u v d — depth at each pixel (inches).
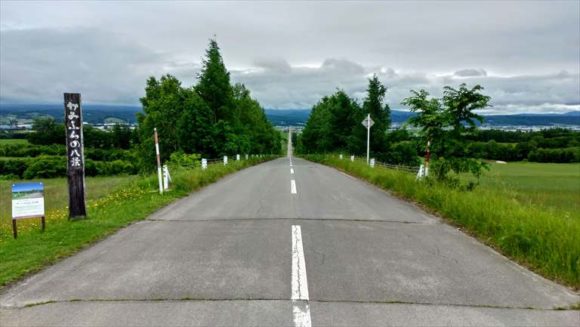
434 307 163.9
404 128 480.7
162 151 1592.0
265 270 206.1
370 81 1621.6
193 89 1619.1
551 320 154.3
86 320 150.3
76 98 330.0
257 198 462.0
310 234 283.3
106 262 221.3
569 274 194.7
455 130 451.5
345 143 1836.9
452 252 243.8
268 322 148.5
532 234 239.1
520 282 194.2
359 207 400.2
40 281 192.4
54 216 420.8
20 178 2438.5
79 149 334.6
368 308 161.8
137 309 159.6
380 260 225.5
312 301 167.8
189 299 169.5
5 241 281.4
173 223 324.5
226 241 264.4
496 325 149.2
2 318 152.6
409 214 365.1
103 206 445.7
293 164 1462.8
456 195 370.0
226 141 1456.7
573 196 772.0
